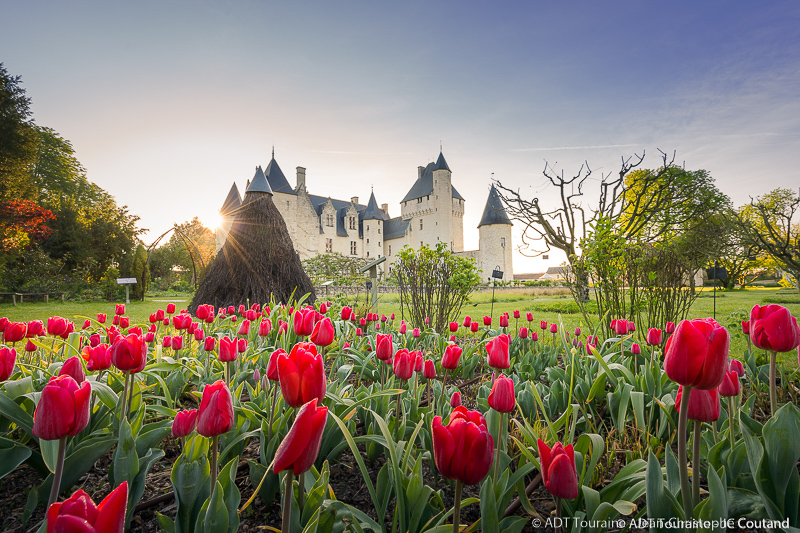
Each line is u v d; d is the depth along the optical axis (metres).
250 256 11.79
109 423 2.20
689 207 17.08
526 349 4.74
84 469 1.75
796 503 1.36
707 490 1.88
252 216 12.38
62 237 31.08
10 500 1.85
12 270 22.98
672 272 5.07
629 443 2.41
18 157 25.53
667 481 1.51
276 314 5.38
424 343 5.18
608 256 5.24
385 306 15.64
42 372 2.79
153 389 2.89
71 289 24.69
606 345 4.50
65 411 1.15
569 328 7.77
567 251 18.28
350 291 24.12
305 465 0.98
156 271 47.50
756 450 1.47
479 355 4.25
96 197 42.75
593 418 2.80
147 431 2.03
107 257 36.38
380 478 1.70
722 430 2.12
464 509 1.89
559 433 2.56
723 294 25.67
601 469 2.11
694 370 1.12
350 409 1.99
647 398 2.63
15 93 25.44
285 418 1.87
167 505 1.84
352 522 1.42
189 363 3.29
